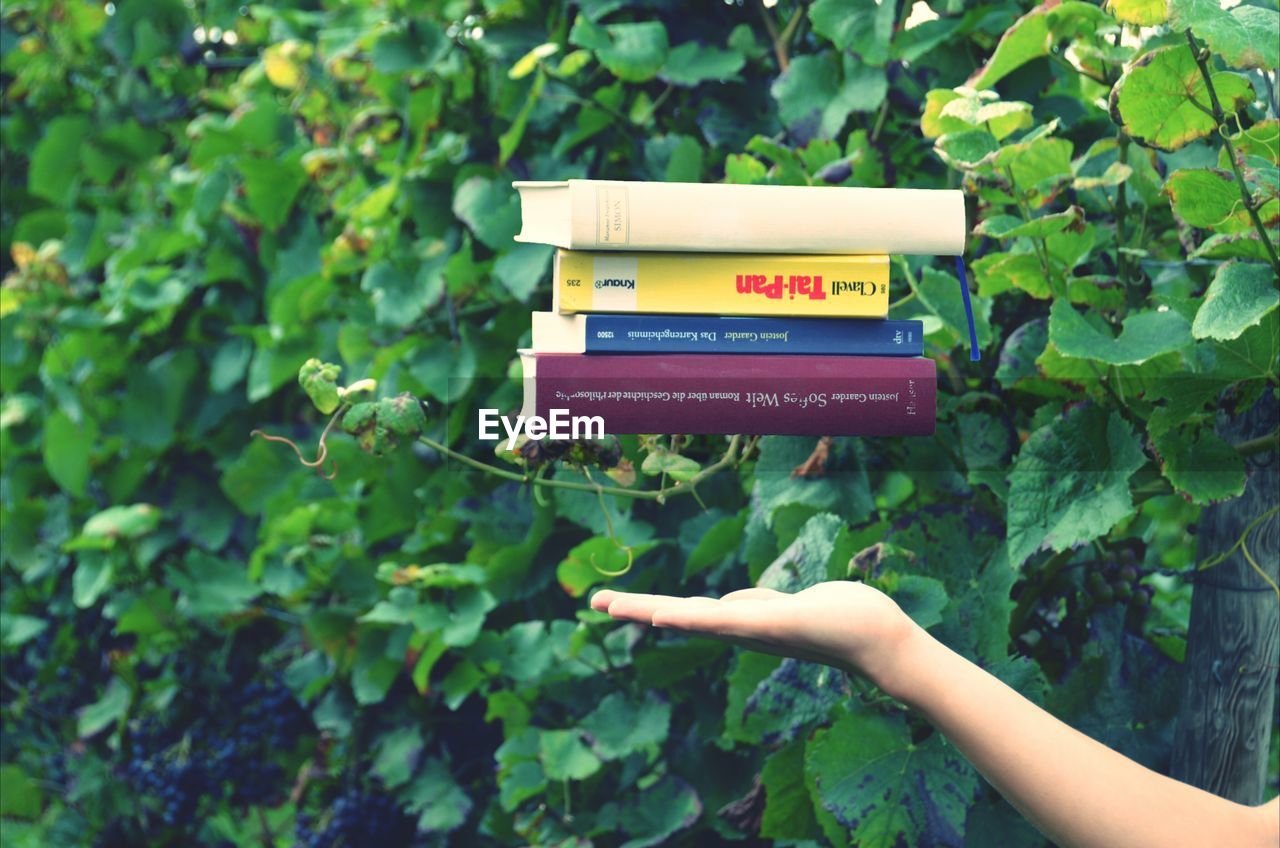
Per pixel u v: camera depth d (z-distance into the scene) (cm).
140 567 212
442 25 176
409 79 181
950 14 134
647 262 96
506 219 160
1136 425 110
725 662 153
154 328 220
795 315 97
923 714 78
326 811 193
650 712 152
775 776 122
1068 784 74
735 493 151
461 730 183
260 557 196
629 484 111
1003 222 107
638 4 157
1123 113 97
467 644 161
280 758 211
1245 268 95
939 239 98
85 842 226
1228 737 115
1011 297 130
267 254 214
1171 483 109
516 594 166
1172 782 76
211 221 215
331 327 203
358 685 177
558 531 167
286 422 220
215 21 246
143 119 252
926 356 121
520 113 167
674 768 155
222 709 213
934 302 118
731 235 95
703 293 96
